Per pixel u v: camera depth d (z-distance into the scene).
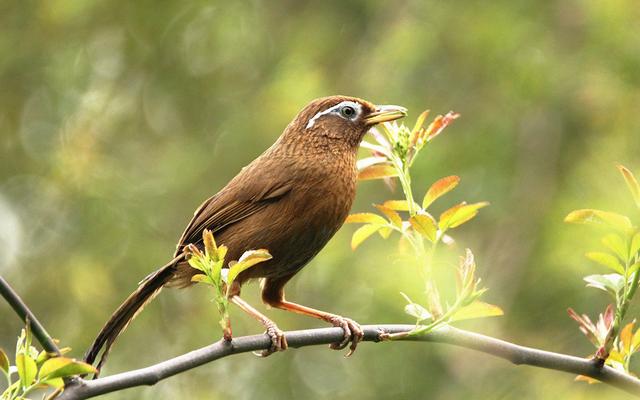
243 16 16.89
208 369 14.94
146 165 16.22
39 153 16.08
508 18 15.73
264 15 17.45
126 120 16.52
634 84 15.34
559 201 15.27
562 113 16.08
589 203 14.52
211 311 14.83
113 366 14.84
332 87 16.08
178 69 16.77
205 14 16.86
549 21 16.14
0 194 15.90
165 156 16.08
